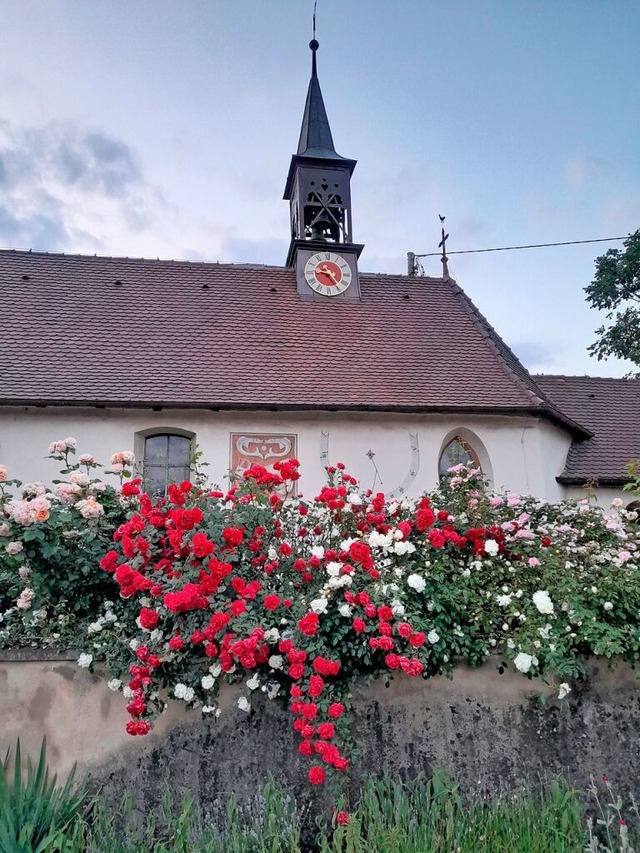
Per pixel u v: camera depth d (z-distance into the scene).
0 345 11.69
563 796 4.64
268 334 13.36
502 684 5.20
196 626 4.59
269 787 4.48
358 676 4.84
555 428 13.08
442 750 4.98
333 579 4.57
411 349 13.60
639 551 5.98
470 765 4.98
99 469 10.69
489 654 5.16
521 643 4.93
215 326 13.31
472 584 5.23
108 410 11.01
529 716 5.15
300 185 16.38
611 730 5.18
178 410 11.20
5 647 5.00
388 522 5.58
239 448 11.30
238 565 4.98
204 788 4.76
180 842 4.00
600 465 13.18
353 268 15.51
